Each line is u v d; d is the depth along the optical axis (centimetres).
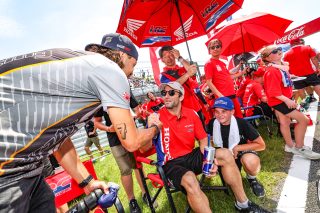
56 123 106
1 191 95
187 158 250
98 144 617
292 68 584
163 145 252
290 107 335
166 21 339
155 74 607
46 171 150
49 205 129
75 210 126
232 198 266
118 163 280
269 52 359
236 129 273
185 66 352
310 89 732
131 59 155
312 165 310
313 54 554
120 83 116
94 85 111
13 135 97
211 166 220
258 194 259
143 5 297
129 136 121
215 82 405
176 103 249
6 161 96
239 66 630
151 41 352
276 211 229
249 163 258
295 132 346
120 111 116
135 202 282
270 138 450
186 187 210
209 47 400
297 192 252
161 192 321
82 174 150
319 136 417
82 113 113
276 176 298
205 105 437
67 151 150
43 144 107
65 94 106
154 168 422
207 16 364
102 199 127
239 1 365
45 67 104
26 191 104
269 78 354
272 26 534
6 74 100
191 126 253
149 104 410
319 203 223
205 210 204
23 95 100
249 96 502
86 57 114
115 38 150
